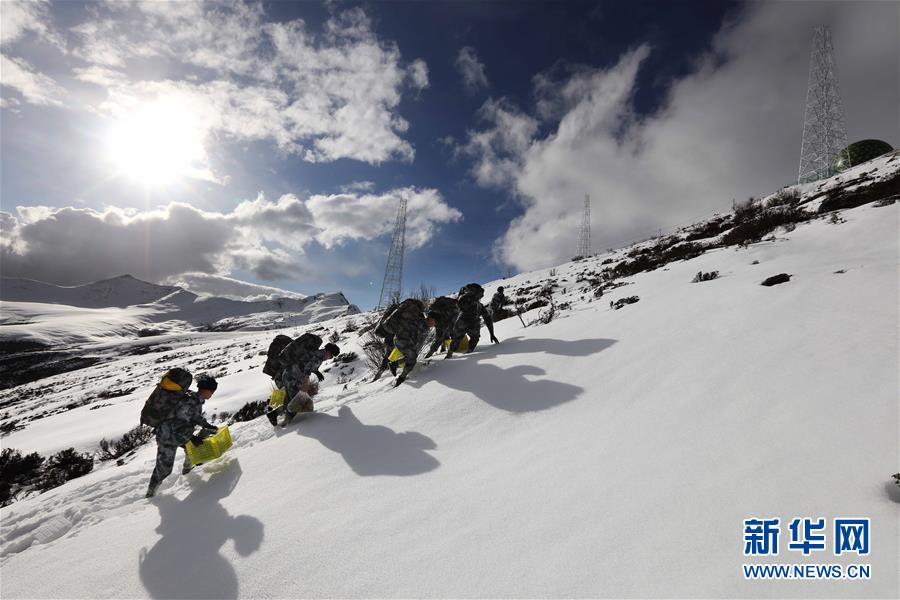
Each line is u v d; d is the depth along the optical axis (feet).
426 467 12.24
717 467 8.87
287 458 14.62
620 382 15.01
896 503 6.76
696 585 6.19
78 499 15.06
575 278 67.36
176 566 9.75
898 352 11.35
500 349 22.71
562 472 10.29
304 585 8.21
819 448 8.54
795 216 42.27
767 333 15.35
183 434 14.42
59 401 109.09
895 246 23.47
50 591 9.74
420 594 7.34
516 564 7.53
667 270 35.60
